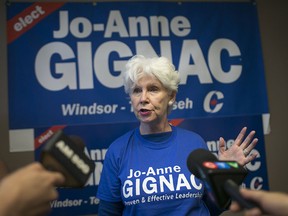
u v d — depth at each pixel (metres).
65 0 2.01
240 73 2.12
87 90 1.98
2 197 0.53
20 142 1.92
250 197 0.63
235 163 0.83
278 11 2.24
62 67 1.97
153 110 1.24
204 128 2.05
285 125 2.19
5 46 1.97
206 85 2.08
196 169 0.90
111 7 2.04
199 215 1.20
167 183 1.20
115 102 2.00
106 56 2.01
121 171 1.26
